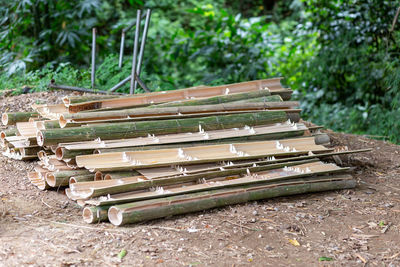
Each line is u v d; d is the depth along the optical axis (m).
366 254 3.46
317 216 4.05
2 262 3.04
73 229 3.60
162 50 10.34
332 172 4.72
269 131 4.95
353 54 8.90
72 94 6.80
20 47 8.90
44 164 4.45
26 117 5.18
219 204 4.03
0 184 4.40
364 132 8.73
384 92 8.93
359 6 8.95
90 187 3.85
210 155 4.41
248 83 5.62
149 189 4.02
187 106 4.79
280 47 10.84
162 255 3.27
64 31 8.99
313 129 5.52
